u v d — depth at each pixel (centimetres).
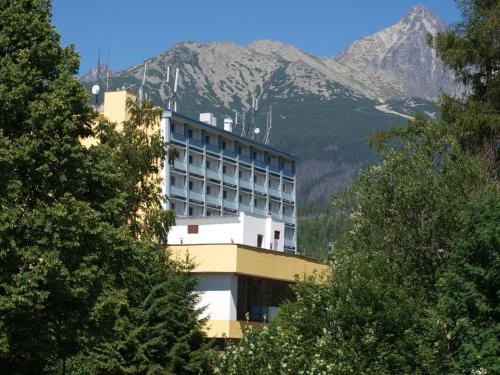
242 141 11950
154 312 3466
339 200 3338
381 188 3288
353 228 3256
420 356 2420
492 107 3794
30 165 2434
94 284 2556
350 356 2391
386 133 3759
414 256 3139
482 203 2625
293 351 2227
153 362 3469
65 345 2569
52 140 2484
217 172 11419
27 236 2377
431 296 2972
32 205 2491
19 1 2670
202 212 11044
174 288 3591
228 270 4591
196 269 4656
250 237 5875
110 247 2567
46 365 2858
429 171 3250
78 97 2630
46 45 2641
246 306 4744
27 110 2492
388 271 2955
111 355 3297
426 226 3144
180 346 3512
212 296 4650
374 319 2514
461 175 3228
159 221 3900
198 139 11050
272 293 4959
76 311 2528
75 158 2541
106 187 2678
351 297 2533
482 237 2492
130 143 3975
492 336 2414
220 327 4591
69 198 2441
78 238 2409
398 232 3155
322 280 2795
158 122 4188
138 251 2788
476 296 2478
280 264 4953
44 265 2298
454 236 2758
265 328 2272
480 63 3812
